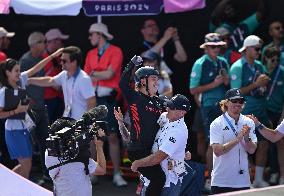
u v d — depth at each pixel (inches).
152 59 1301.7
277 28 1365.7
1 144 1465.3
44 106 1266.0
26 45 1611.7
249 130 926.4
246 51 1246.3
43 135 1254.9
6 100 1152.8
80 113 1214.9
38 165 1488.7
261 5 1422.2
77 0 1245.7
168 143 850.8
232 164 940.0
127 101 908.6
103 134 842.8
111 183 1393.9
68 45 1598.2
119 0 1258.0
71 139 815.1
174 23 1531.7
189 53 1529.3
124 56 1563.7
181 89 1529.3
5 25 1615.4
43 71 1385.3
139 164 867.4
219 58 1270.9
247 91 1246.9
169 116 864.3
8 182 967.0
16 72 1155.3
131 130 907.4
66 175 827.4
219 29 1380.4
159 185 875.4
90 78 1262.3
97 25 1349.7
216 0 1494.8
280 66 1321.4
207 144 1349.7
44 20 1605.6
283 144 1290.6
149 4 1248.8
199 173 944.3
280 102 1327.5
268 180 1390.3
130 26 1557.6
